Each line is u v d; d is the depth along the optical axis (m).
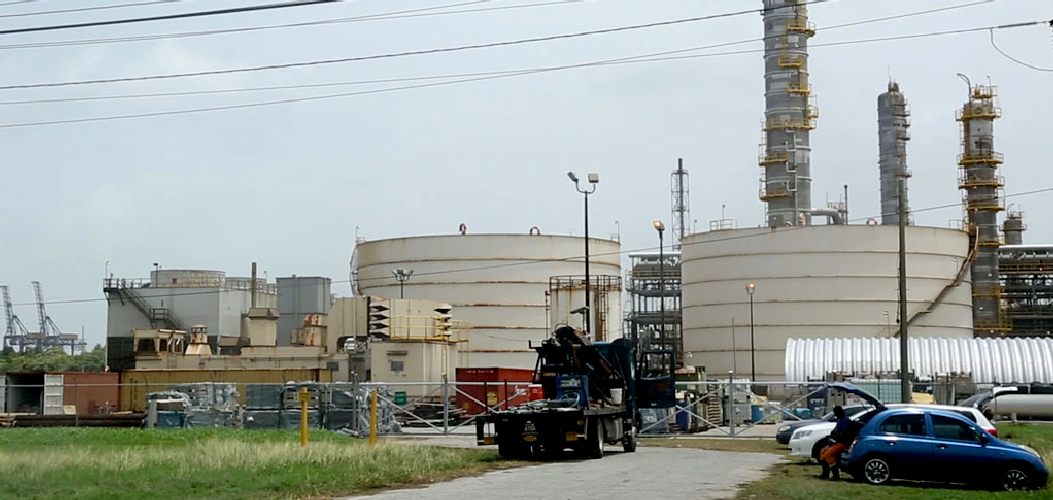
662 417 48.97
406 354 65.31
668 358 39.50
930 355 77.69
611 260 99.06
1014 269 109.81
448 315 71.31
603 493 21.09
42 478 23.12
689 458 32.81
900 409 25.12
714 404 55.34
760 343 95.00
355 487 22.27
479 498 20.11
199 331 79.19
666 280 122.38
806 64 97.75
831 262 93.75
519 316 93.38
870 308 93.31
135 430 45.81
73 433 43.03
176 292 94.75
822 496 21.12
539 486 22.59
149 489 21.30
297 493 20.80
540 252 94.50
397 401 60.31
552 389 33.69
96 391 67.62
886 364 77.31
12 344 182.88
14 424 57.09
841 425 25.81
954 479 24.22
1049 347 77.56
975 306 104.31
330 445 32.62
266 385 53.19
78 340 185.38
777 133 97.31
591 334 75.25
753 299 95.25
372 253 97.38
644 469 27.64
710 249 99.00
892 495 21.72
